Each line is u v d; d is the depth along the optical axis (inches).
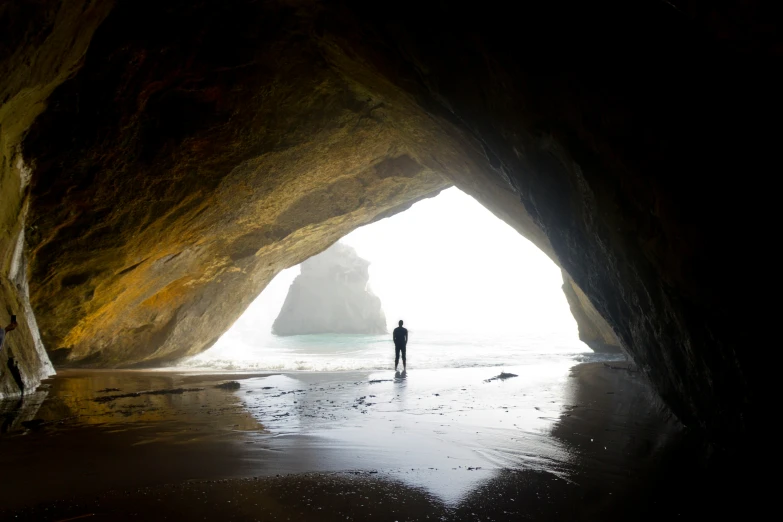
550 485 165.2
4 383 347.9
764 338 172.7
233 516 132.8
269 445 215.2
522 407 321.7
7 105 264.2
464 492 156.7
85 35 274.2
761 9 124.8
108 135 395.9
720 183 171.5
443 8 245.4
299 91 414.9
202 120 410.0
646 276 227.5
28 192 410.0
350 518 133.7
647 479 172.7
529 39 213.2
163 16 336.2
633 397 358.9
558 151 239.9
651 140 186.1
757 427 185.8
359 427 257.3
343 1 302.5
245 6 337.7
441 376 518.0
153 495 147.4
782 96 147.5
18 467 174.6
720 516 141.4
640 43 174.6
